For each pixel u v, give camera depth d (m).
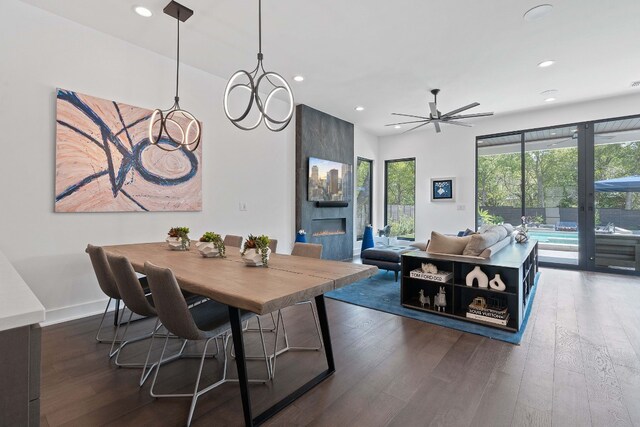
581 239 5.45
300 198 5.52
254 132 4.83
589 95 5.01
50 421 1.63
